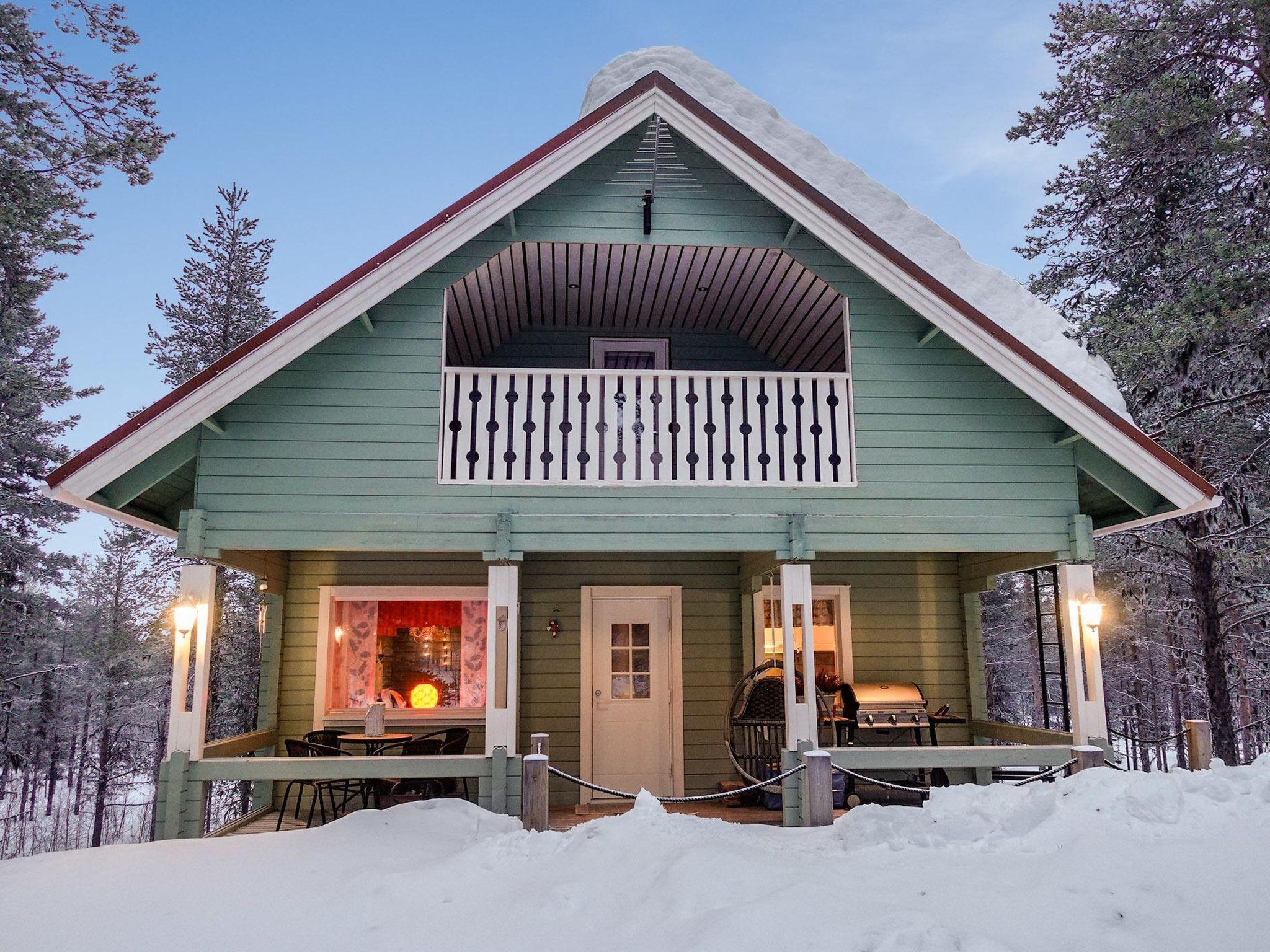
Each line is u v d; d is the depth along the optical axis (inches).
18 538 796.0
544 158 291.1
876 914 157.0
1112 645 877.8
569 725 381.1
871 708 352.8
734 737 358.3
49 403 792.3
